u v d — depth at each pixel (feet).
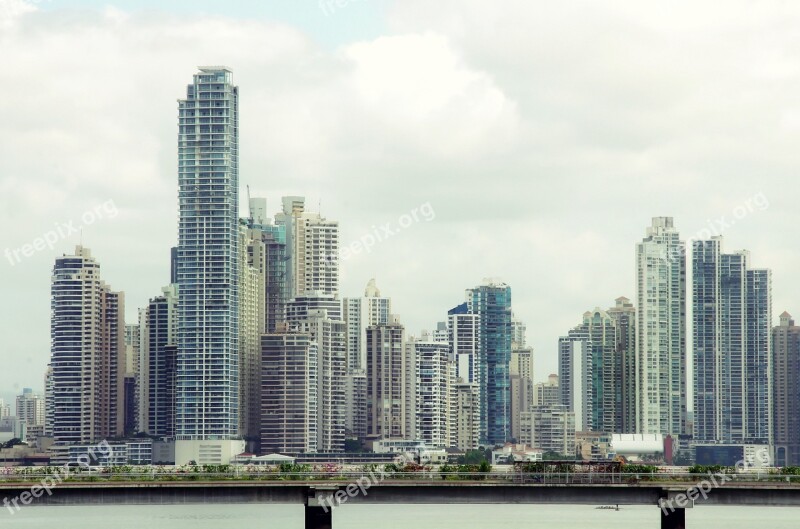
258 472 655.35
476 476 638.12
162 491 630.74
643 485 627.05
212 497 633.20
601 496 630.33
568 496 629.92
